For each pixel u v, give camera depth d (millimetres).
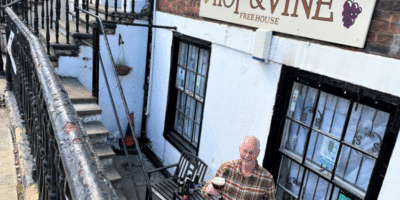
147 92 5410
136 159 5242
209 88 3855
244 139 2109
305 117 2797
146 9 5035
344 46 2275
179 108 4719
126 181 4527
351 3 2125
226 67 3518
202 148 4090
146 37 5180
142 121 5539
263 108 3045
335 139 2541
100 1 6184
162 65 4902
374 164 2297
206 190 2178
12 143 2684
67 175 658
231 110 3496
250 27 3104
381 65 2035
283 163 3070
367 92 2145
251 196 2178
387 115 2186
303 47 2549
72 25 5277
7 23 4000
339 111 2523
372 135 2295
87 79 4867
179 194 3451
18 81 3023
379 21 2029
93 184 614
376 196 2215
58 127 797
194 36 3996
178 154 4598
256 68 3082
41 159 1382
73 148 711
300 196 2912
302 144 2857
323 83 2504
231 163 2209
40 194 1473
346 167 2518
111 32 4805
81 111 3865
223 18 3393
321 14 2344
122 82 5199
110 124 5332
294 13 2561
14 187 2006
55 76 1163
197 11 3896
